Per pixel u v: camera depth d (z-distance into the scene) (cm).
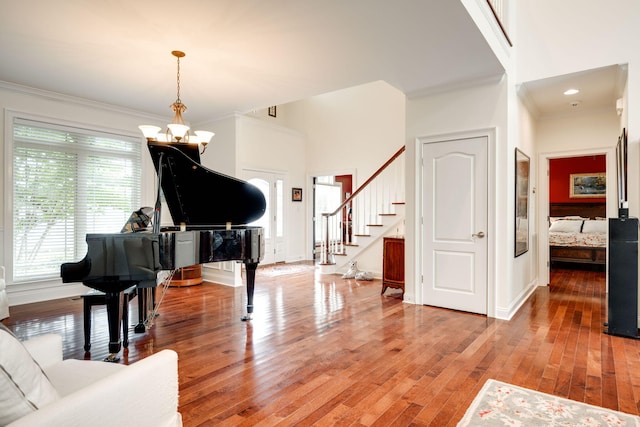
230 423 190
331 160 789
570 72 381
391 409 204
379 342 310
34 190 452
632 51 353
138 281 273
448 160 413
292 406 207
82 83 421
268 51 331
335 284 562
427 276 432
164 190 363
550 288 533
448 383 235
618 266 324
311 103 826
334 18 272
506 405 208
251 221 399
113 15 270
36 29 292
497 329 344
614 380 239
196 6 257
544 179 546
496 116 382
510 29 400
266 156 745
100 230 510
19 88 430
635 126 347
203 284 562
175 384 136
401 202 590
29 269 448
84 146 495
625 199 337
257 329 345
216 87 432
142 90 445
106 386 109
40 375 107
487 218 388
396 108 688
